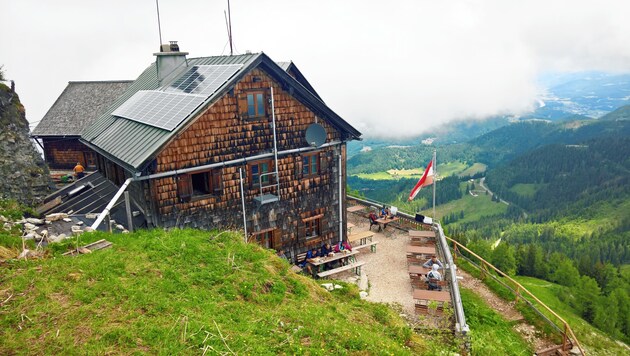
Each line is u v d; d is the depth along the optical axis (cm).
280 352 798
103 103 3294
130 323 766
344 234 2089
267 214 1783
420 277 1767
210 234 1288
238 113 1616
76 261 955
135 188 1622
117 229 1454
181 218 1542
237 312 909
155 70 2261
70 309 775
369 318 1171
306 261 1866
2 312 745
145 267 985
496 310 2003
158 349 713
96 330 727
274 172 1748
